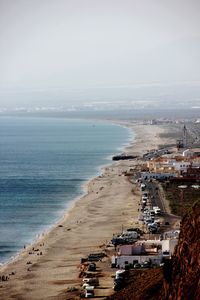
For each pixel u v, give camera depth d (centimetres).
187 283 13512
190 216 14850
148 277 17450
